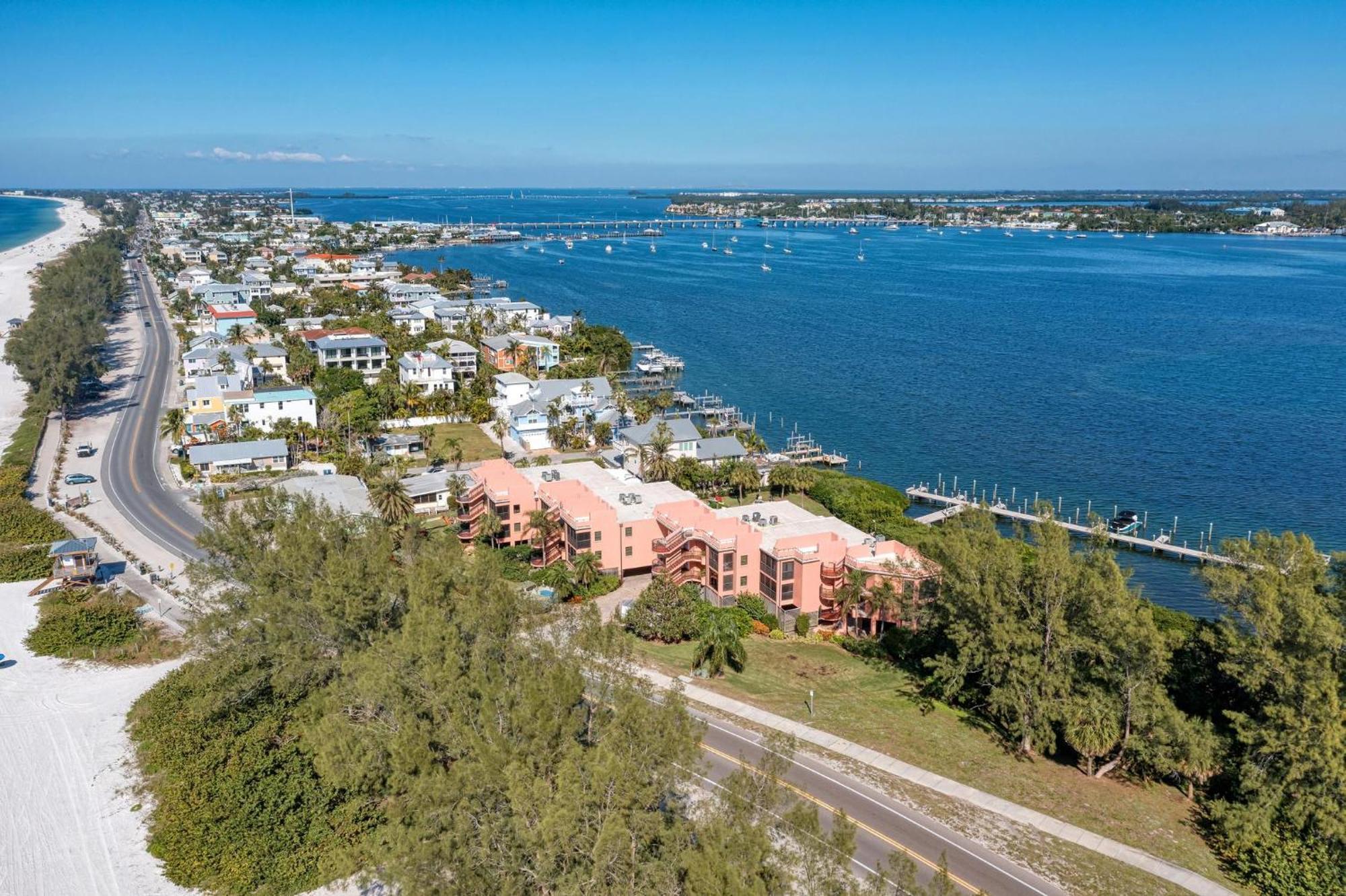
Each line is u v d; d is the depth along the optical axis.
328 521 81.19
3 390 189.88
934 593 87.31
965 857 56.25
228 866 56.81
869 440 177.75
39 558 105.81
